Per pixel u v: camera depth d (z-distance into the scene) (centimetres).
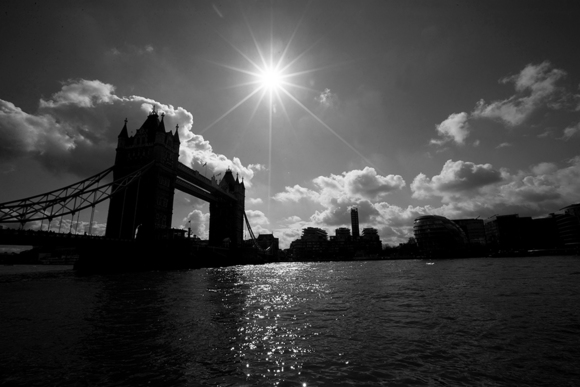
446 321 1772
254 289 3603
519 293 2772
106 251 8350
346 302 2539
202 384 970
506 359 1164
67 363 1162
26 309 2258
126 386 965
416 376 1019
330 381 982
